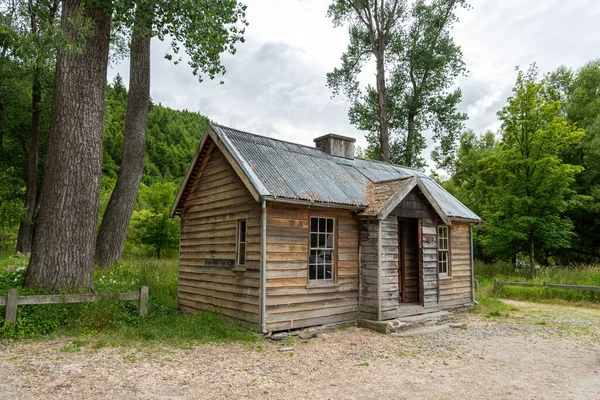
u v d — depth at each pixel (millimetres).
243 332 8445
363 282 10117
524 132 20109
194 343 7703
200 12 9625
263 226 8414
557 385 5980
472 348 8258
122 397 4922
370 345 8258
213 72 11914
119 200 16188
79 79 9625
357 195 10422
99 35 9953
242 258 9406
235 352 7250
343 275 9898
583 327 10438
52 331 7820
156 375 5793
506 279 19469
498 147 27953
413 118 27250
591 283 15844
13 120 23062
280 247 8727
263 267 8375
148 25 10047
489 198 26688
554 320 11398
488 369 6773
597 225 23375
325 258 9766
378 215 9672
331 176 10867
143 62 16672
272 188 8562
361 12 25578
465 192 29219
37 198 25328
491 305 13562
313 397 5254
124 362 6309
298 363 6809
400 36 26172
